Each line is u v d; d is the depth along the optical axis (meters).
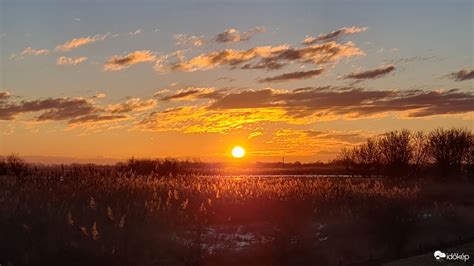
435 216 25.61
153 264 15.41
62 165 23.48
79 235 15.64
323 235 20.55
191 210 20.56
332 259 18.03
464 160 66.31
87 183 22.12
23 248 14.41
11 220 15.54
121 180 23.42
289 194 25.28
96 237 14.95
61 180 22.39
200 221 18.61
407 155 65.56
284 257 17.39
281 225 18.94
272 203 23.33
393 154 65.56
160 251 16.16
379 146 66.94
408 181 47.19
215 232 20.08
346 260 18.39
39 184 21.12
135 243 16.03
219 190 24.94
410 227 21.62
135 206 19.00
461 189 39.47
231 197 24.17
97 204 18.83
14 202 16.77
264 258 17.25
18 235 14.90
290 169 90.94
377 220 21.33
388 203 23.98
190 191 24.08
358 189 29.55
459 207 29.88
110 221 17.27
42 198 18.45
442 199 35.16
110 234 16.03
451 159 65.25
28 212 15.99
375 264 17.62
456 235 22.98
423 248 20.19
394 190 30.83
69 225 15.95
